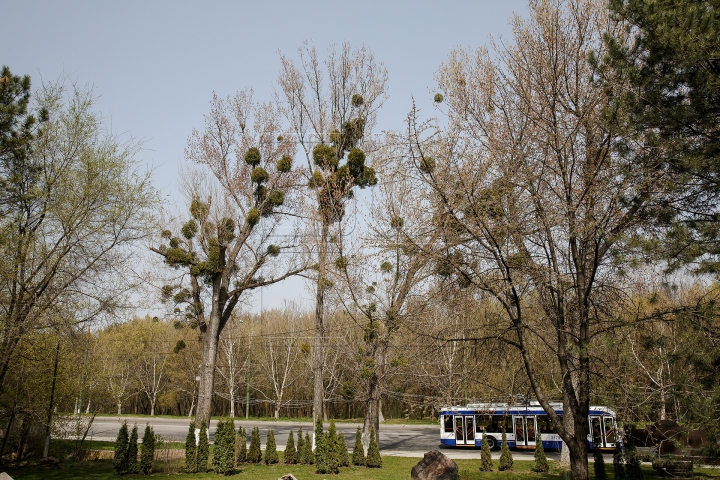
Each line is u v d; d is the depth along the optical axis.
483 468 20.45
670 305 12.38
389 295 21.14
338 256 21.02
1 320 15.29
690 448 10.62
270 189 25.23
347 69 24.39
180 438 30.09
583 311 12.45
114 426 38.28
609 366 12.70
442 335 15.16
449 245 13.39
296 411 57.00
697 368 10.23
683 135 10.75
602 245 12.54
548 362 19.23
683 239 10.02
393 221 15.76
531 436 27.75
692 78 10.38
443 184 13.35
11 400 17.33
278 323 55.34
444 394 20.16
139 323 53.41
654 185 11.25
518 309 13.20
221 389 55.00
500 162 13.53
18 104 16.64
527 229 13.22
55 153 17.59
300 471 19.66
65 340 18.14
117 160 17.47
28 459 20.56
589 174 12.52
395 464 21.61
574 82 13.98
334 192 21.16
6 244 15.47
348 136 23.95
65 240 16.86
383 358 21.50
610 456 25.06
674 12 10.35
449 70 15.28
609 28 13.67
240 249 25.44
